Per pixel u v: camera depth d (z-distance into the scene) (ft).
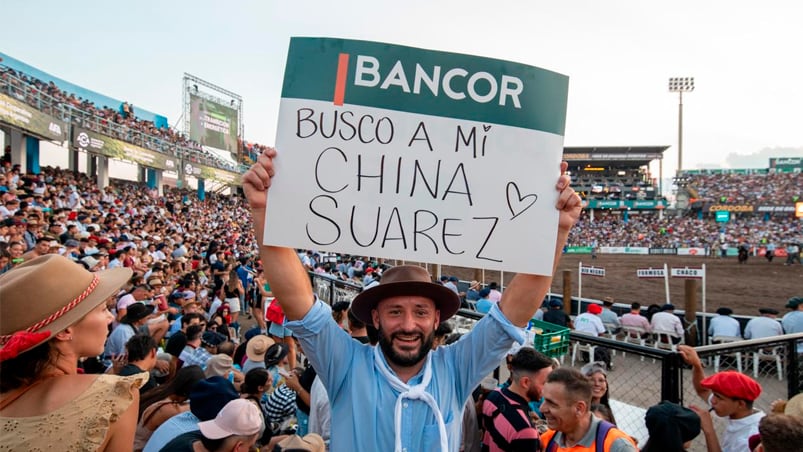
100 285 6.24
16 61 95.40
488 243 6.61
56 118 68.90
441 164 6.68
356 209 6.52
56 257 5.89
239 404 8.39
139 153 98.07
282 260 6.26
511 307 6.51
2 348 5.13
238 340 32.65
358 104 6.65
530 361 10.39
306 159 6.51
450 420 6.23
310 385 13.80
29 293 5.47
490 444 9.78
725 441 11.37
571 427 8.82
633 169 261.65
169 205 101.81
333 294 36.37
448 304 6.57
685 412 9.46
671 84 224.74
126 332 17.49
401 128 6.68
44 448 5.00
